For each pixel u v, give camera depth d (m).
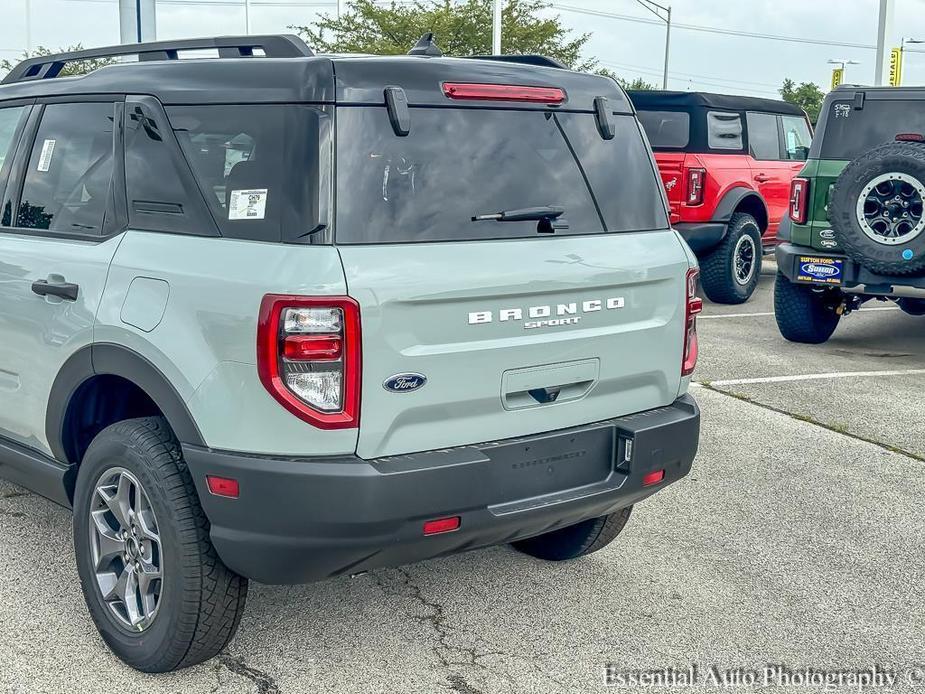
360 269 2.94
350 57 3.26
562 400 3.43
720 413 6.78
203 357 3.06
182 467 3.23
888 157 7.59
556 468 3.41
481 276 3.13
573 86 3.63
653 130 11.24
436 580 4.22
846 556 4.55
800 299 8.82
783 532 4.82
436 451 3.15
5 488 5.16
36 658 3.51
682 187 10.80
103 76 3.80
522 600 4.04
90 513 3.52
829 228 8.30
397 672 3.46
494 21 22.88
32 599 3.95
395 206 3.08
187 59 3.50
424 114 3.21
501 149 3.36
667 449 3.62
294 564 3.05
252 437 2.99
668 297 3.71
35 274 3.76
